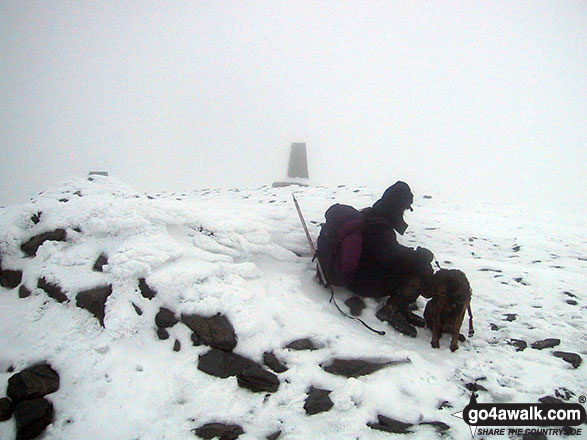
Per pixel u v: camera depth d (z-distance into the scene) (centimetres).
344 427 278
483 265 554
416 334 385
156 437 271
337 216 420
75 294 377
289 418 286
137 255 389
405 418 287
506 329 395
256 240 481
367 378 321
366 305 426
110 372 321
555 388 316
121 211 436
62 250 423
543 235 746
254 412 292
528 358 352
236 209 664
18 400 289
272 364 327
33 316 371
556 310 430
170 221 450
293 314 385
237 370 322
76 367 323
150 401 300
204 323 346
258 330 348
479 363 346
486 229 769
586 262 601
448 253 621
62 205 462
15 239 434
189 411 292
